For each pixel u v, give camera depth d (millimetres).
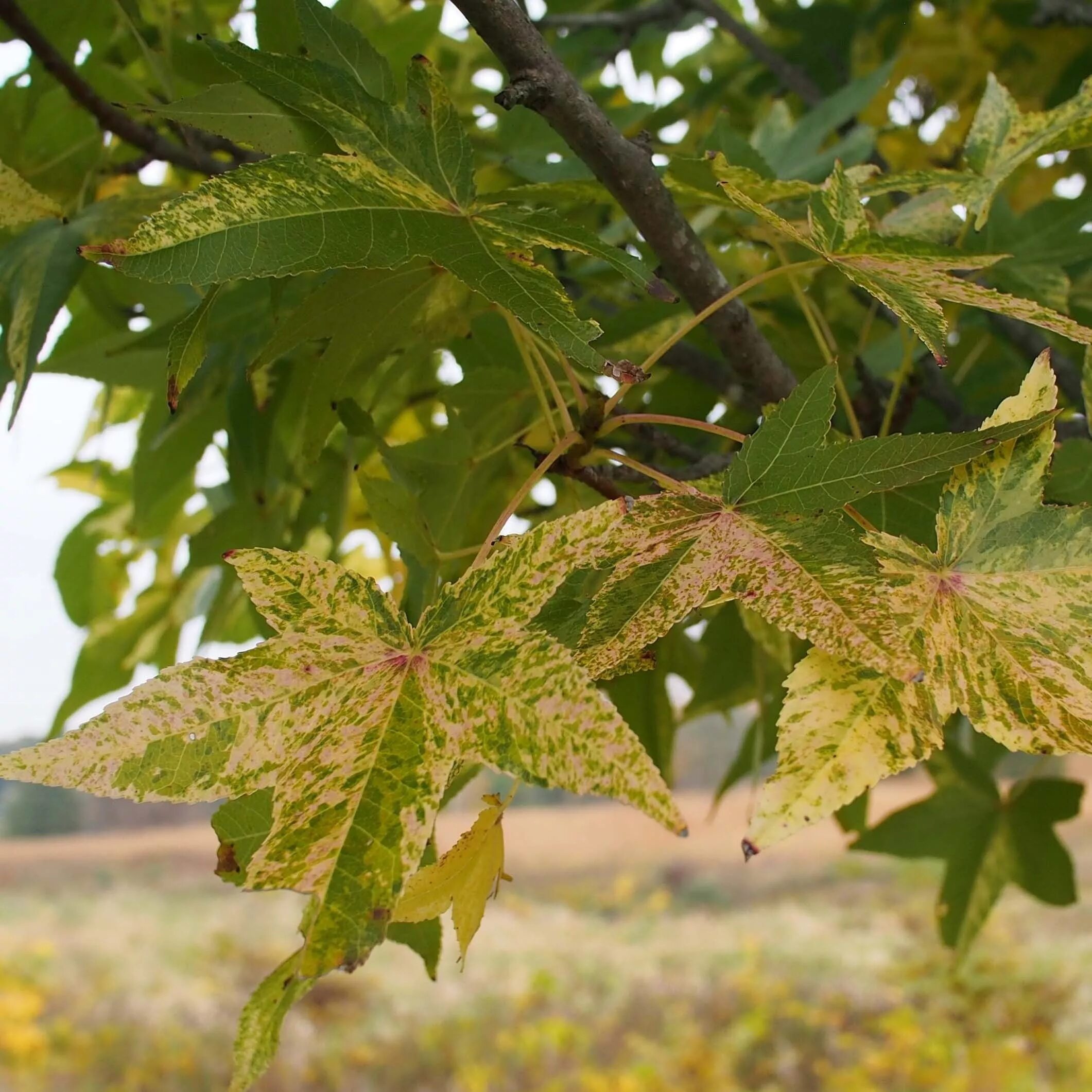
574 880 4633
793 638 525
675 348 581
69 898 4445
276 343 423
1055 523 302
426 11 633
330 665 279
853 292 677
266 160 304
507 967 3193
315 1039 2705
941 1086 2227
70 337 664
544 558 281
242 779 271
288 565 286
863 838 767
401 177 322
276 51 484
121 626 850
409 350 519
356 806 264
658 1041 2594
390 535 421
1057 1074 2277
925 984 2734
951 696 286
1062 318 311
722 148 546
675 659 725
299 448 628
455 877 293
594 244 318
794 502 304
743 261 625
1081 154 992
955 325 767
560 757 262
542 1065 2496
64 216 466
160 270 285
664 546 304
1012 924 3213
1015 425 292
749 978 2932
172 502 831
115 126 503
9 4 462
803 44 970
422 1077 2492
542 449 529
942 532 307
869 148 633
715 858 4852
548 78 371
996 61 1015
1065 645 289
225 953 3486
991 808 750
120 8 498
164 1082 2496
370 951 252
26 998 2822
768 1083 2361
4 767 263
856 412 542
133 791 266
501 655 274
